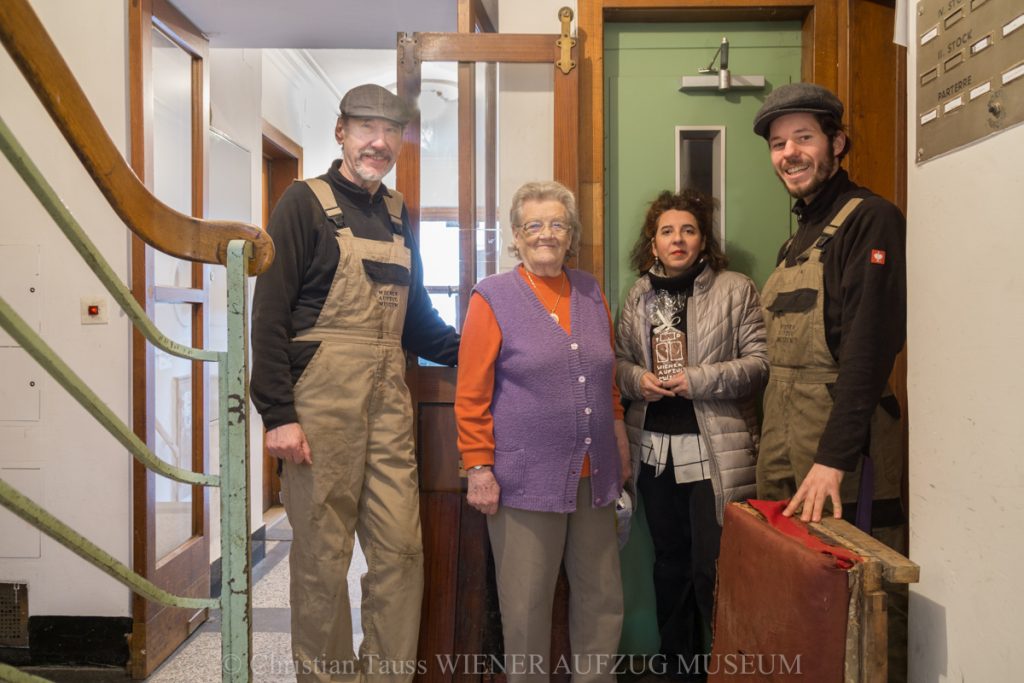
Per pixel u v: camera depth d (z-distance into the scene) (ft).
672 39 7.83
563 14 7.13
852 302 5.20
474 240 7.35
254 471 11.94
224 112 11.48
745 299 6.82
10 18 2.90
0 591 7.75
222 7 8.45
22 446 7.75
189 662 7.90
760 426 7.60
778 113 5.81
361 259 5.86
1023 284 3.66
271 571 11.17
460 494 7.18
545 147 7.36
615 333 7.50
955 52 4.23
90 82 7.61
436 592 6.98
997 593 3.90
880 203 5.30
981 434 4.03
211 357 3.69
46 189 2.92
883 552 4.26
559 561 5.99
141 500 7.60
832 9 7.41
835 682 4.09
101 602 7.72
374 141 5.91
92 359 7.72
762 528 4.85
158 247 3.50
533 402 5.81
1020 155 3.65
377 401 6.01
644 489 7.18
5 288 7.74
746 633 4.92
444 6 8.33
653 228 7.23
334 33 9.18
